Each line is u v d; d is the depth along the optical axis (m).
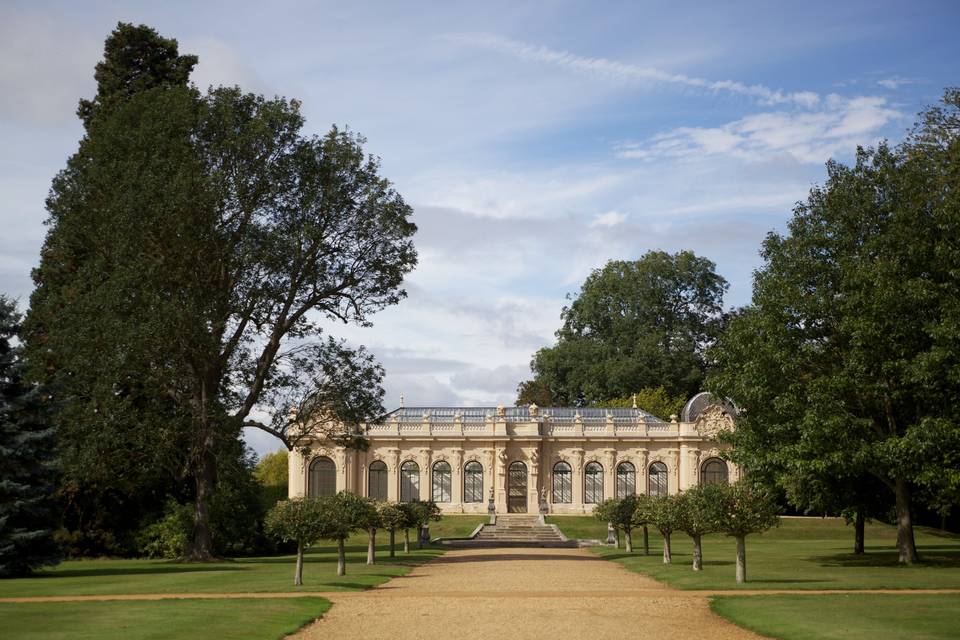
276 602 32.41
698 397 101.94
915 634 24.88
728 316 132.12
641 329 128.25
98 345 52.03
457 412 108.31
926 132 58.56
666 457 101.25
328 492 99.81
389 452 100.62
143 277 52.25
